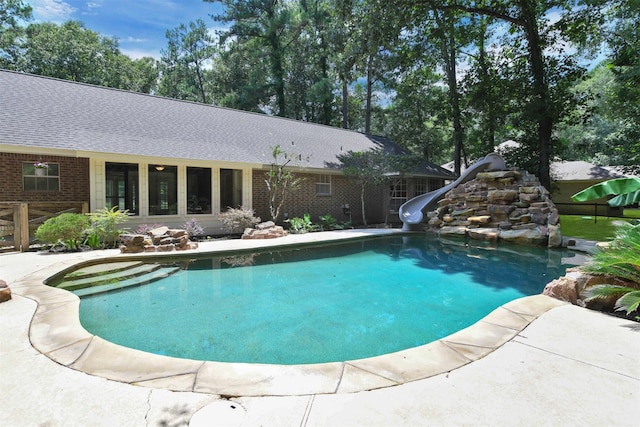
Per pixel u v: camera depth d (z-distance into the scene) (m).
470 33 17.45
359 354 3.50
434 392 2.24
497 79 15.40
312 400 2.17
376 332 4.09
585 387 2.28
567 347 2.92
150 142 10.15
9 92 9.46
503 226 10.88
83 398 2.16
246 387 2.32
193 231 10.11
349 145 16.73
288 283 6.27
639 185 3.82
